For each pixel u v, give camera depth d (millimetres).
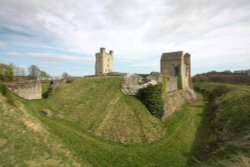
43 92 41594
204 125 37250
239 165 15336
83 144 24156
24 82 34281
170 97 48625
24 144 18281
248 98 36156
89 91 40031
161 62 70562
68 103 35031
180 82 64812
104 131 28812
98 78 46781
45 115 29656
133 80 41281
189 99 60781
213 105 47000
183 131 33844
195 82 111000
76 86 41938
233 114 31969
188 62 73312
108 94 39219
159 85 39312
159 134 31312
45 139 20750
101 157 22594
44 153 18703
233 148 20625
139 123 32281
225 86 63469
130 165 22438
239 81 96750
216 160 19953
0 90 22875
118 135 28516
